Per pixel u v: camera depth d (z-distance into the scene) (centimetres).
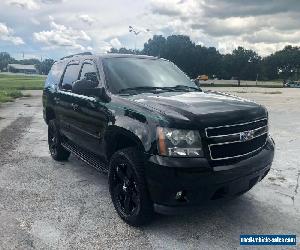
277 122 1217
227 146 388
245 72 12106
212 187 373
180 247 380
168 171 368
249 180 404
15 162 690
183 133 373
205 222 436
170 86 529
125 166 422
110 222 436
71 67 633
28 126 1120
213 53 10300
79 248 378
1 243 385
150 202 399
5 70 17412
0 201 496
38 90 3269
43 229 418
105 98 480
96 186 557
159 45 9644
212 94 498
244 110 414
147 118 398
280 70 13675
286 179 592
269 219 444
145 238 398
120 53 582
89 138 527
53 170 639
